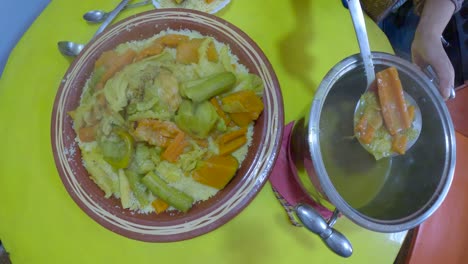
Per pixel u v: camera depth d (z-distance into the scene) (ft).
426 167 1.85
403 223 1.68
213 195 2.17
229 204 2.05
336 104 1.95
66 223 2.25
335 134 1.98
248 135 2.24
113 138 2.23
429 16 2.40
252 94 2.18
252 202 2.19
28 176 2.34
